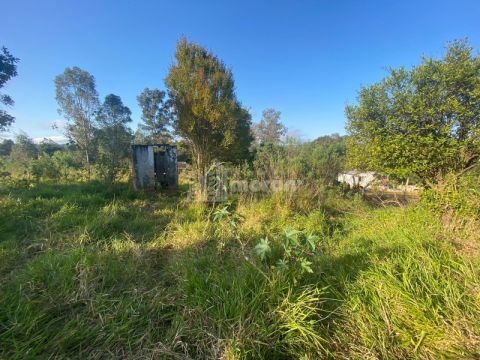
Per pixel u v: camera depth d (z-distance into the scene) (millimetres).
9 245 2555
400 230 2805
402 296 1614
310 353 1328
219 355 1304
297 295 1635
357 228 3576
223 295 1612
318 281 1853
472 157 3469
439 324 1416
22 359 1188
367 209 4582
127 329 1439
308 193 4887
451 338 1319
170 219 3879
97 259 2180
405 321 1479
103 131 7641
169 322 1589
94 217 3471
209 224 3408
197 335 1403
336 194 5918
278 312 1496
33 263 2078
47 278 1825
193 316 1556
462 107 3355
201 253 2537
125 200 5289
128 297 1768
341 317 1613
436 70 3684
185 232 3117
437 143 3496
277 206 4312
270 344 1342
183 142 8500
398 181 5336
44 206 4113
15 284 1764
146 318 1566
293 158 6285
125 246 2658
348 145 5191
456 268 1862
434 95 3641
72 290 1739
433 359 1264
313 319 1560
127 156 7582
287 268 1730
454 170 3516
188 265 2146
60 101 20969
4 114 12297
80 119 21219
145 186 6742
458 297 1545
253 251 2338
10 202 4141
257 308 1511
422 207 3461
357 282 1878
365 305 1659
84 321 1480
